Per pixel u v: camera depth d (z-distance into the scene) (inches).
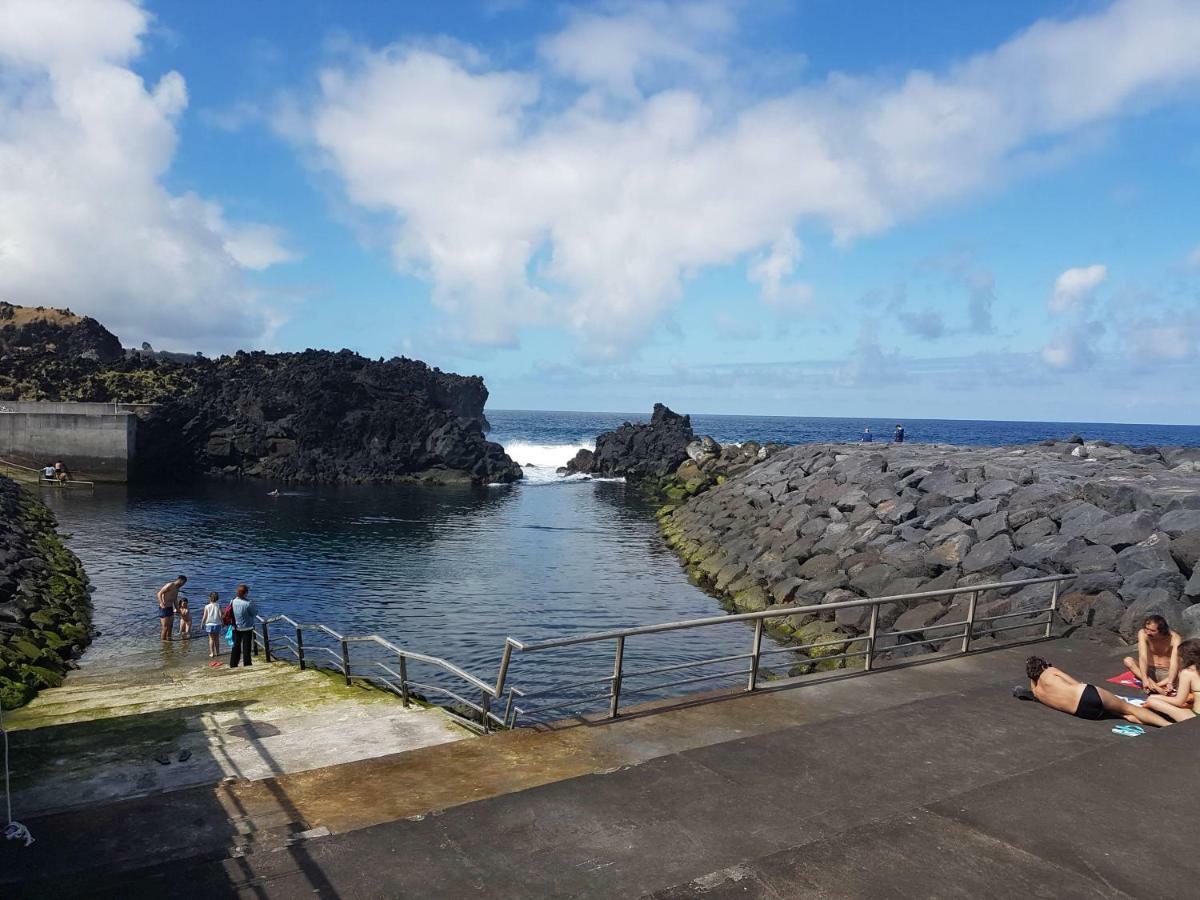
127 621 951.0
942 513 977.5
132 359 3673.7
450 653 816.3
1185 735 278.2
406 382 3722.9
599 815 228.8
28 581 960.9
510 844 211.8
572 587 1154.0
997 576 740.0
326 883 192.5
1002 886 188.4
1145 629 366.9
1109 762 257.1
